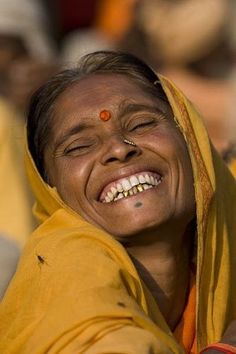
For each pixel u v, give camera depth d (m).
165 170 4.57
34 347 4.07
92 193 4.55
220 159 4.79
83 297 4.09
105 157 4.54
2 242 5.75
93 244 4.33
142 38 7.90
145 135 4.58
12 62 7.11
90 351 3.93
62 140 4.62
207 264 4.62
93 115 4.59
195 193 4.57
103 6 8.48
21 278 4.36
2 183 5.89
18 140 6.00
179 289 4.64
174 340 4.22
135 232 4.47
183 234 4.61
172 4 7.77
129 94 4.64
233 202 4.81
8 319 4.36
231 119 7.57
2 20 7.21
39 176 4.65
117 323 4.03
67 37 8.50
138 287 4.30
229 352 4.15
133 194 4.53
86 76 4.73
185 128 4.62
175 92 4.68
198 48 7.79
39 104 4.71
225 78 7.78
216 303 4.66
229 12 7.88
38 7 7.53
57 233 4.42
